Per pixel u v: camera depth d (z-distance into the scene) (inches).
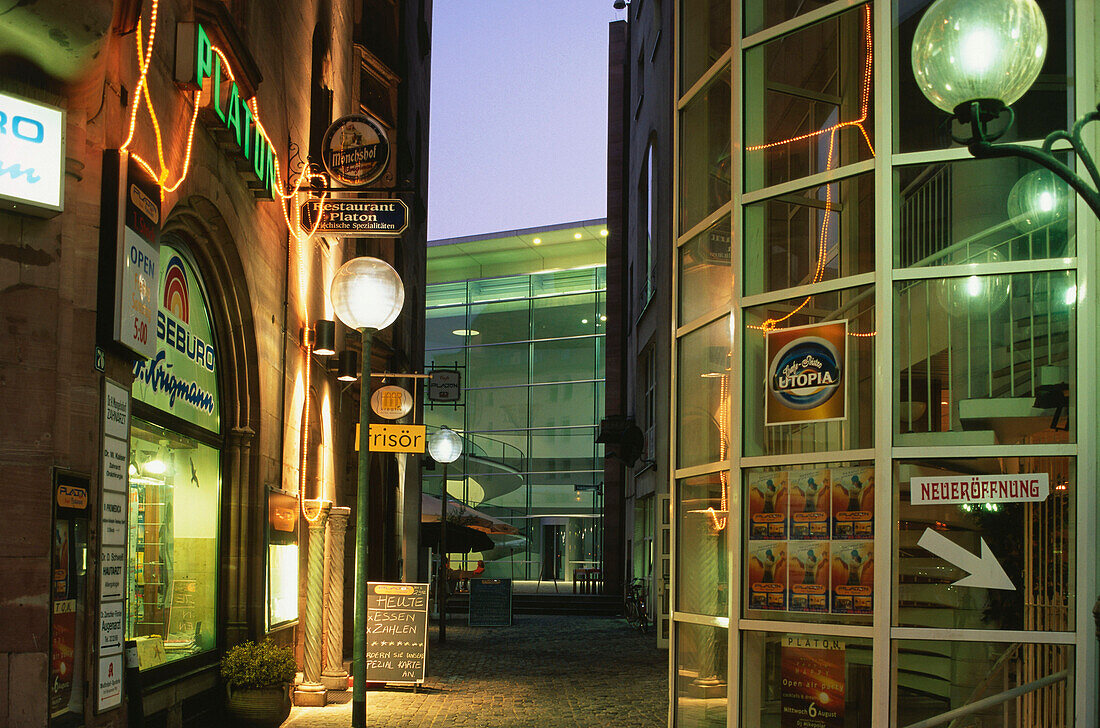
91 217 249.4
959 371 275.3
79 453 244.1
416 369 1018.1
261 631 420.2
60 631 233.0
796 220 309.9
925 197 283.9
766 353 310.8
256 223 422.3
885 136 288.2
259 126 400.8
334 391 632.4
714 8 356.8
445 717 450.9
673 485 361.7
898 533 275.1
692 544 345.1
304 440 525.0
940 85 156.9
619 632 986.7
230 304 402.6
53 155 231.5
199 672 370.3
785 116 317.1
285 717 390.9
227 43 343.9
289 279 484.4
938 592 270.7
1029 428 267.6
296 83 502.6
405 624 538.6
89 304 248.2
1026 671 260.5
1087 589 255.3
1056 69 273.6
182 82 313.0
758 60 326.6
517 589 1624.0
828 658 285.4
